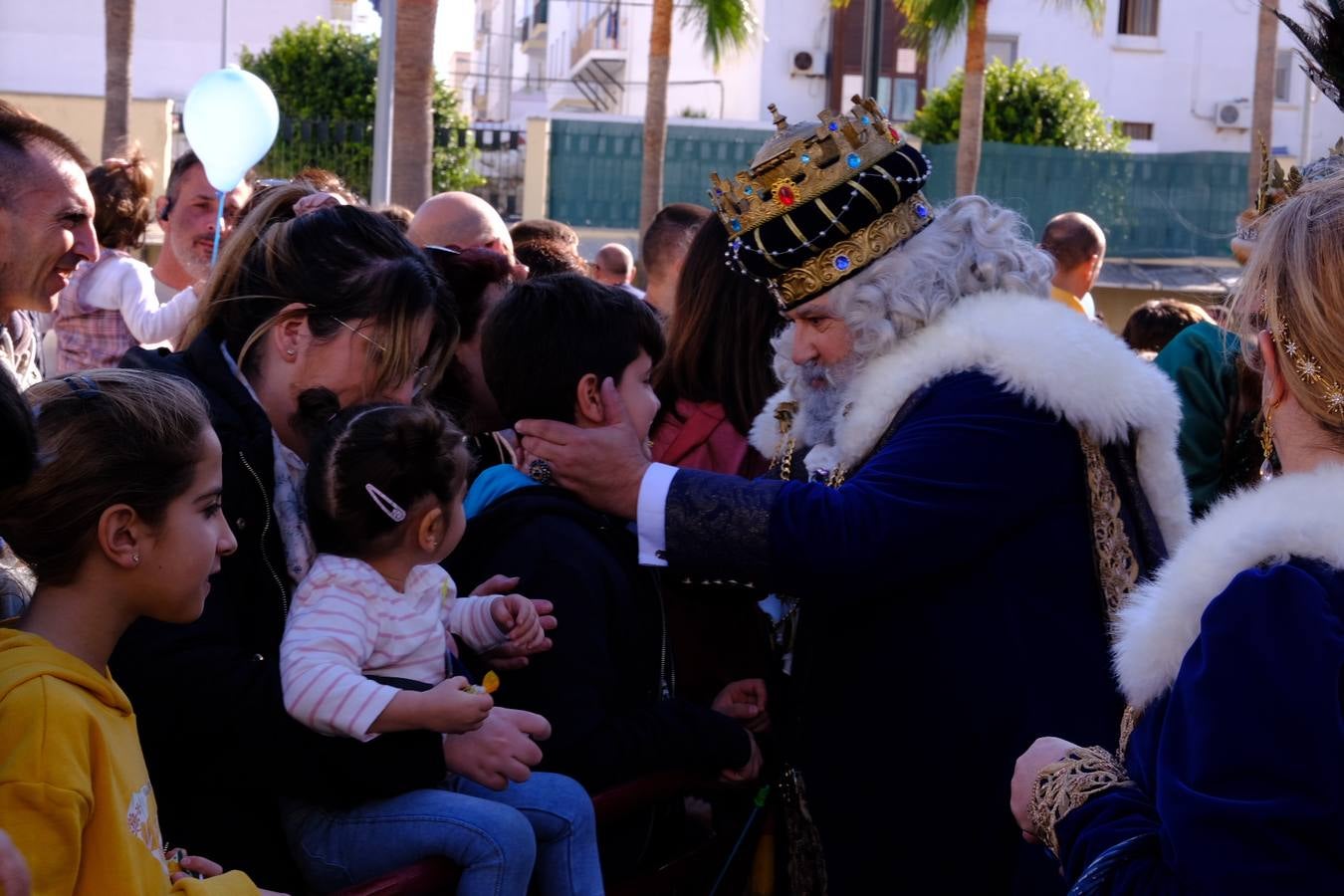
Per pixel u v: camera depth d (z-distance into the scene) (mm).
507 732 2027
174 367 2020
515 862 1913
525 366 2301
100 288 4523
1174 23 22844
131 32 13930
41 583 1616
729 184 2432
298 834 2021
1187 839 1306
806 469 2508
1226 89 22984
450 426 2041
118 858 1500
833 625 2402
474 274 2809
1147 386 2266
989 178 17297
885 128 2359
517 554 2223
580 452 2264
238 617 1960
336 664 1887
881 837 2320
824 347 2428
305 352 2021
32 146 2209
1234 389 4238
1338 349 1340
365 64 16125
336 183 3469
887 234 2344
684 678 2633
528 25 40156
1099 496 2238
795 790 2496
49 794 1432
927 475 2193
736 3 15359
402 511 1964
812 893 2510
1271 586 1345
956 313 2324
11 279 2213
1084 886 1438
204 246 4410
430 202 3900
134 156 4762
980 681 2223
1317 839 1256
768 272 2396
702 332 2914
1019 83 17750
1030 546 2240
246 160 3861
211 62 22188
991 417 2211
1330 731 1266
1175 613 1450
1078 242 6586
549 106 35625
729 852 2570
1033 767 1638
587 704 2141
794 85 22781
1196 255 17500
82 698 1523
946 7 15625
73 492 1552
